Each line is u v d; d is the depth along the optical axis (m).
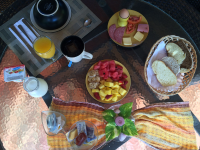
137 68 1.06
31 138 0.97
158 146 0.98
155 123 1.00
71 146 0.88
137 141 0.99
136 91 1.03
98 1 1.12
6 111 0.99
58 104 0.99
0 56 1.03
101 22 1.09
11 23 1.05
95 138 0.85
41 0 0.91
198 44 1.12
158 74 1.00
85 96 1.01
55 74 1.03
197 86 1.06
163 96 1.03
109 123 0.78
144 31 1.04
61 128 0.91
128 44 1.03
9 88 1.01
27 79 0.90
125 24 1.05
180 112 1.01
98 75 0.98
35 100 1.01
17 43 1.04
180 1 1.15
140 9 1.14
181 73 1.01
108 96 0.94
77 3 1.10
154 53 1.02
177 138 0.99
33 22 1.01
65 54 0.90
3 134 0.97
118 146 0.97
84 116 0.98
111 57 1.07
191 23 1.13
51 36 1.05
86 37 1.07
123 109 0.80
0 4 1.37
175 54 1.01
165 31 1.11
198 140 1.02
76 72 1.04
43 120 0.87
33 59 1.03
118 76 0.98
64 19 1.00
